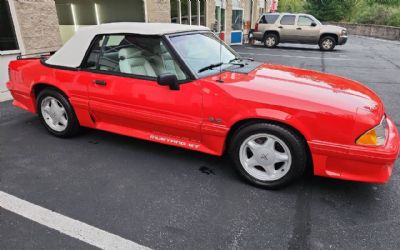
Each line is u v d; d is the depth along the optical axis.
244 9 19.88
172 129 3.20
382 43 21.97
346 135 2.50
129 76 3.28
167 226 2.42
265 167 2.87
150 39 3.22
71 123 3.84
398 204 2.74
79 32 3.64
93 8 12.90
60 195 2.80
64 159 3.46
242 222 2.48
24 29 6.12
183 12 12.45
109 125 3.67
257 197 2.81
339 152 2.54
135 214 2.55
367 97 2.85
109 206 2.65
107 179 3.07
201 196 2.81
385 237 2.33
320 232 2.38
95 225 2.42
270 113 2.66
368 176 2.56
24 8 6.06
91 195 2.80
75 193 2.83
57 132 3.99
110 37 3.44
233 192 2.88
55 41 6.83
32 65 3.95
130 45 3.34
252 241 2.28
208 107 2.90
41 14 6.42
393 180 3.13
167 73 3.03
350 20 40.50
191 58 3.18
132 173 3.19
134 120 3.39
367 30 31.55
